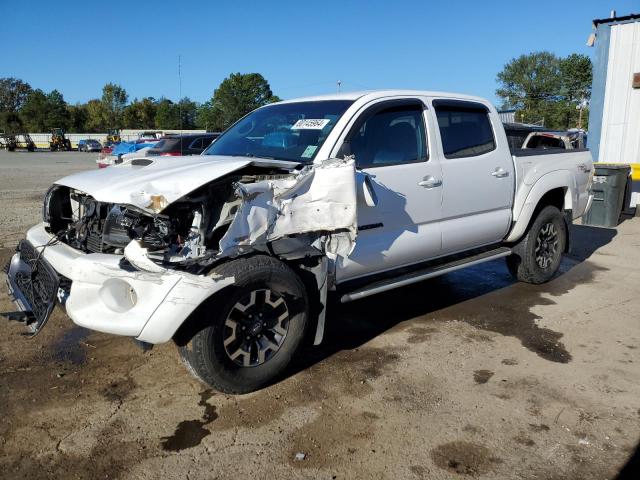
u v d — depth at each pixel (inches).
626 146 422.3
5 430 126.1
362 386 148.6
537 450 120.8
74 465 114.3
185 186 128.8
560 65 3112.7
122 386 147.2
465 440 124.4
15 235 336.5
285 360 146.7
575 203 248.7
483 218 203.8
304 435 125.9
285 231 140.3
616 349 175.0
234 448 120.6
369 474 112.6
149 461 116.0
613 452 120.1
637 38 406.0
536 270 233.5
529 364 163.3
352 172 140.7
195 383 149.2
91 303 131.0
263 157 167.8
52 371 155.1
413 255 180.1
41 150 2319.1
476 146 201.6
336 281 158.4
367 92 178.9
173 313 124.4
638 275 263.0
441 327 192.5
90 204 151.3
